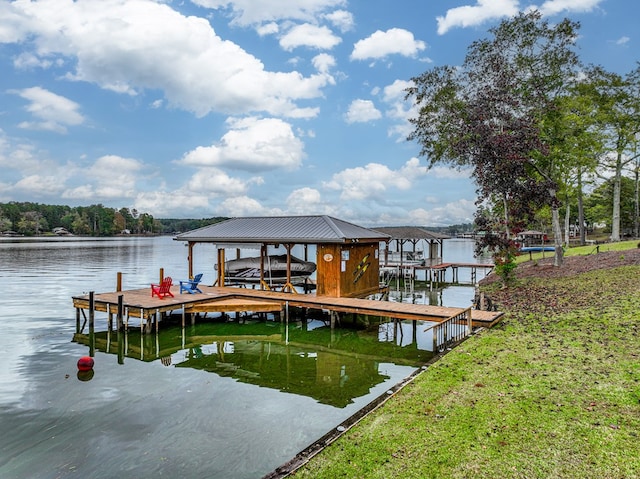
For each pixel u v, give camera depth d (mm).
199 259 60719
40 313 19188
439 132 26859
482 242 20359
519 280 22344
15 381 10258
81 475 6109
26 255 56844
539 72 24250
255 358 12758
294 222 20047
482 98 20047
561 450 5352
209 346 14297
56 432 7480
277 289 21188
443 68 26031
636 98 33219
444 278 38156
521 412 6453
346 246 17938
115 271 38531
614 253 26422
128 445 6977
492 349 10070
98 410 8461
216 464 6328
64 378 10531
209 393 9477
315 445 5730
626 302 13547
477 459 5207
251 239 18953
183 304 15898
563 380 7703
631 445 5395
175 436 7281
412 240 39719
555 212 25469
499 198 23375
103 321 17734
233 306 16641
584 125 27359
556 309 14211
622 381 7492
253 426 7645
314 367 11750
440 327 12383
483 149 18859
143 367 11672
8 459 6574
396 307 15031
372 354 13156
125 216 178750
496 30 24141
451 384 7797
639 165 42344
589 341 10148
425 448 5496
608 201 54219
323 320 18172
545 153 19234
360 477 4891
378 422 6305
